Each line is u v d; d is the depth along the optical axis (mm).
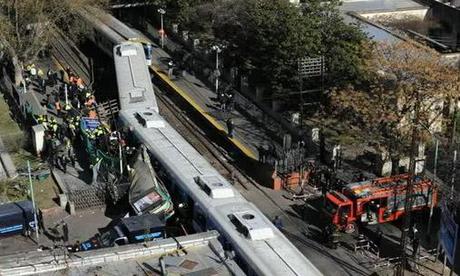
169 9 120688
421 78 81375
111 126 85188
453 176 70062
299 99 91500
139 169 70562
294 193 75875
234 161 81875
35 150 81812
